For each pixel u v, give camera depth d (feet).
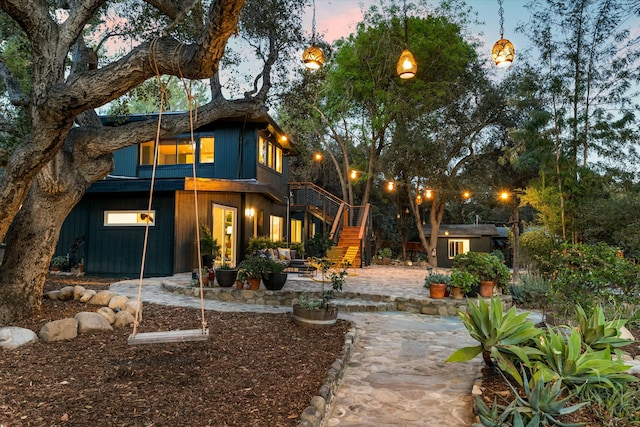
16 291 16.33
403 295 27.99
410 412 11.39
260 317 20.51
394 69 60.80
